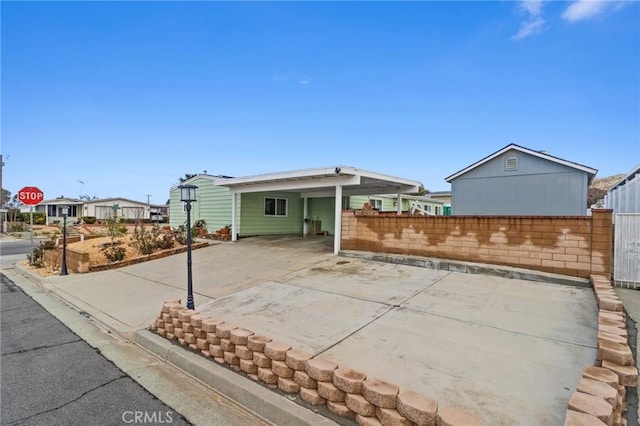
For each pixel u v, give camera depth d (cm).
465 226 728
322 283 665
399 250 832
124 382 354
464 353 354
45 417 287
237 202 1398
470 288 586
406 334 411
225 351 369
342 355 361
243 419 289
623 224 579
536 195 1135
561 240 616
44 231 2822
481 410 253
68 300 725
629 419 240
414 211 1680
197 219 1667
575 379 296
